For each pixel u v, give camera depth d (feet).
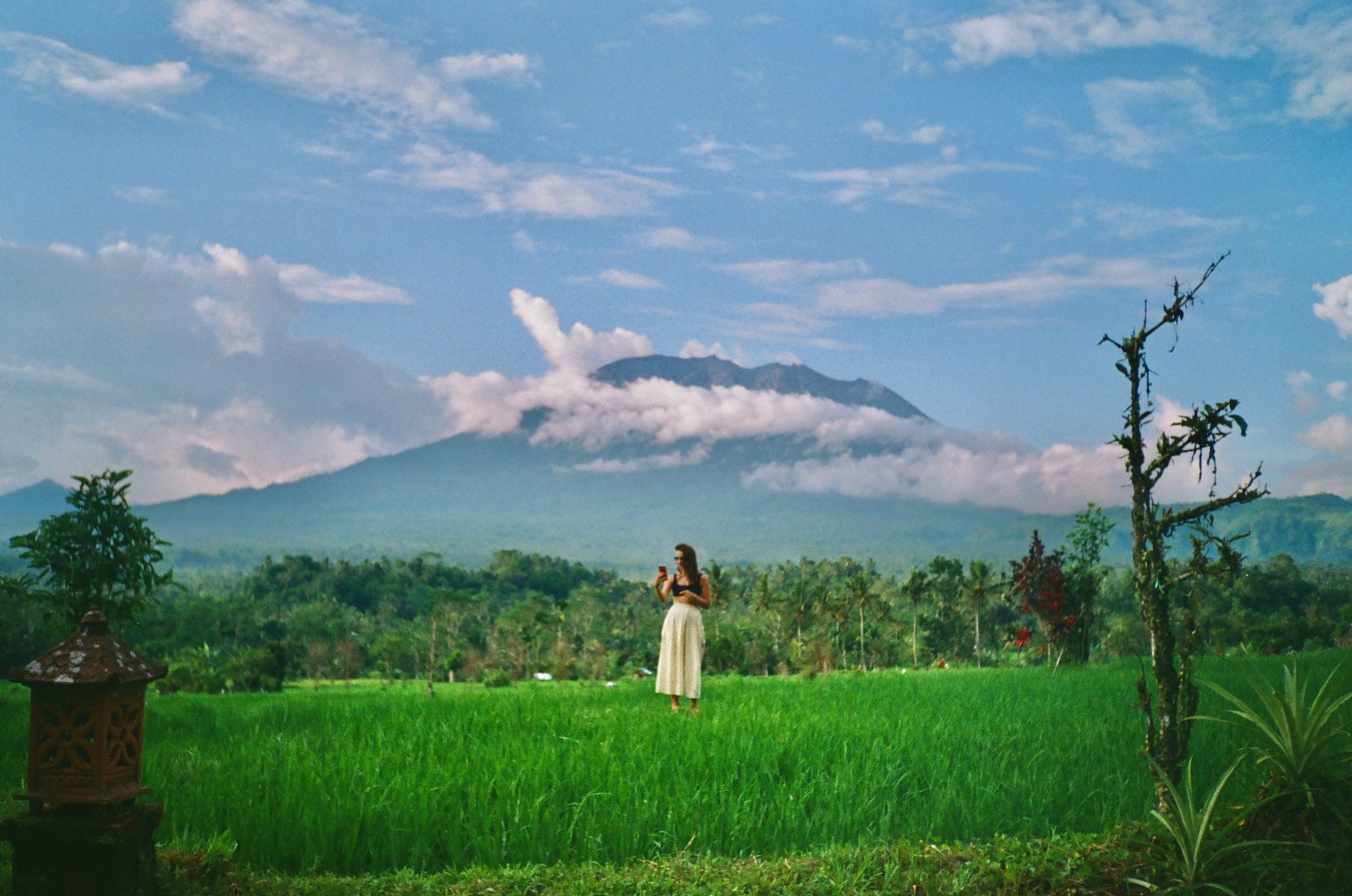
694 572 42.80
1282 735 20.72
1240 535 21.18
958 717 36.65
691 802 22.79
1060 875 18.42
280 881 18.62
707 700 47.42
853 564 497.05
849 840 21.71
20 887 15.92
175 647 273.33
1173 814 19.77
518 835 20.99
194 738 37.86
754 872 19.11
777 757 27.53
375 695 62.95
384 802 21.81
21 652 127.75
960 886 18.10
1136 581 22.43
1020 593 92.89
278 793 23.52
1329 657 62.85
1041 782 24.89
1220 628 167.02
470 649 282.15
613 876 18.83
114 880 15.98
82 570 47.16
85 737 16.10
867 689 51.29
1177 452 21.68
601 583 552.82
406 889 18.29
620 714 39.40
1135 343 22.20
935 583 238.27
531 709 42.06
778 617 257.55
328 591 432.25
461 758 27.96
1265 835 20.06
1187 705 21.91
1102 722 34.60
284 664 201.57
